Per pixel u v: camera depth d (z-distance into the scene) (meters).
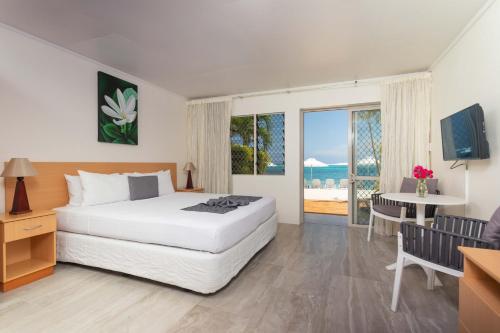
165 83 4.21
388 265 2.60
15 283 2.12
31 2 2.06
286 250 3.09
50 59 2.80
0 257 2.04
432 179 3.03
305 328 1.62
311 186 8.61
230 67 3.50
